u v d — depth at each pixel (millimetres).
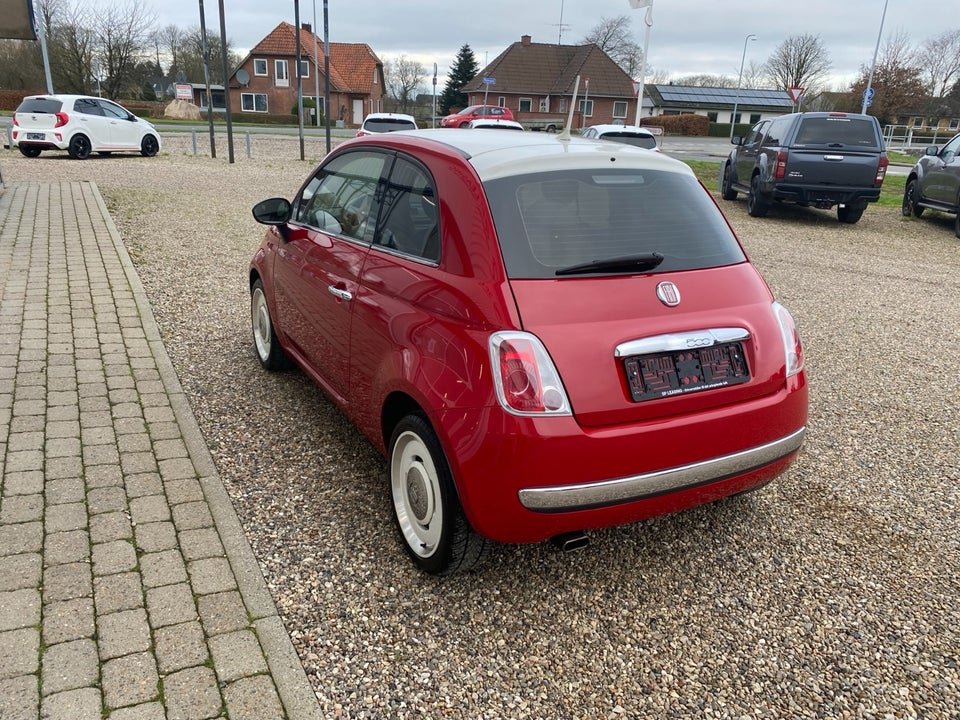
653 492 2703
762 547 3352
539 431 2490
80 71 49562
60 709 2238
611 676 2562
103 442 3945
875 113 59719
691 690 2518
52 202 11742
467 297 2689
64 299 6512
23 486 3461
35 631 2543
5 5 11773
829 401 5168
